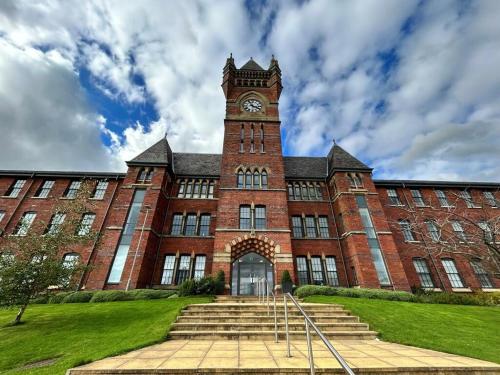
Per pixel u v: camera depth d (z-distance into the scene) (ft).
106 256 62.90
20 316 37.83
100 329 33.19
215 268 61.82
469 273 73.20
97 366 17.90
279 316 34.65
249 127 85.46
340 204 76.38
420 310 42.22
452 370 17.88
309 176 87.45
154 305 45.32
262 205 71.87
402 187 87.04
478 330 32.35
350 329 31.65
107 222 75.51
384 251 67.56
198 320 33.24
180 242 73.05
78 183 83.71
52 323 36.63
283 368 17.29
